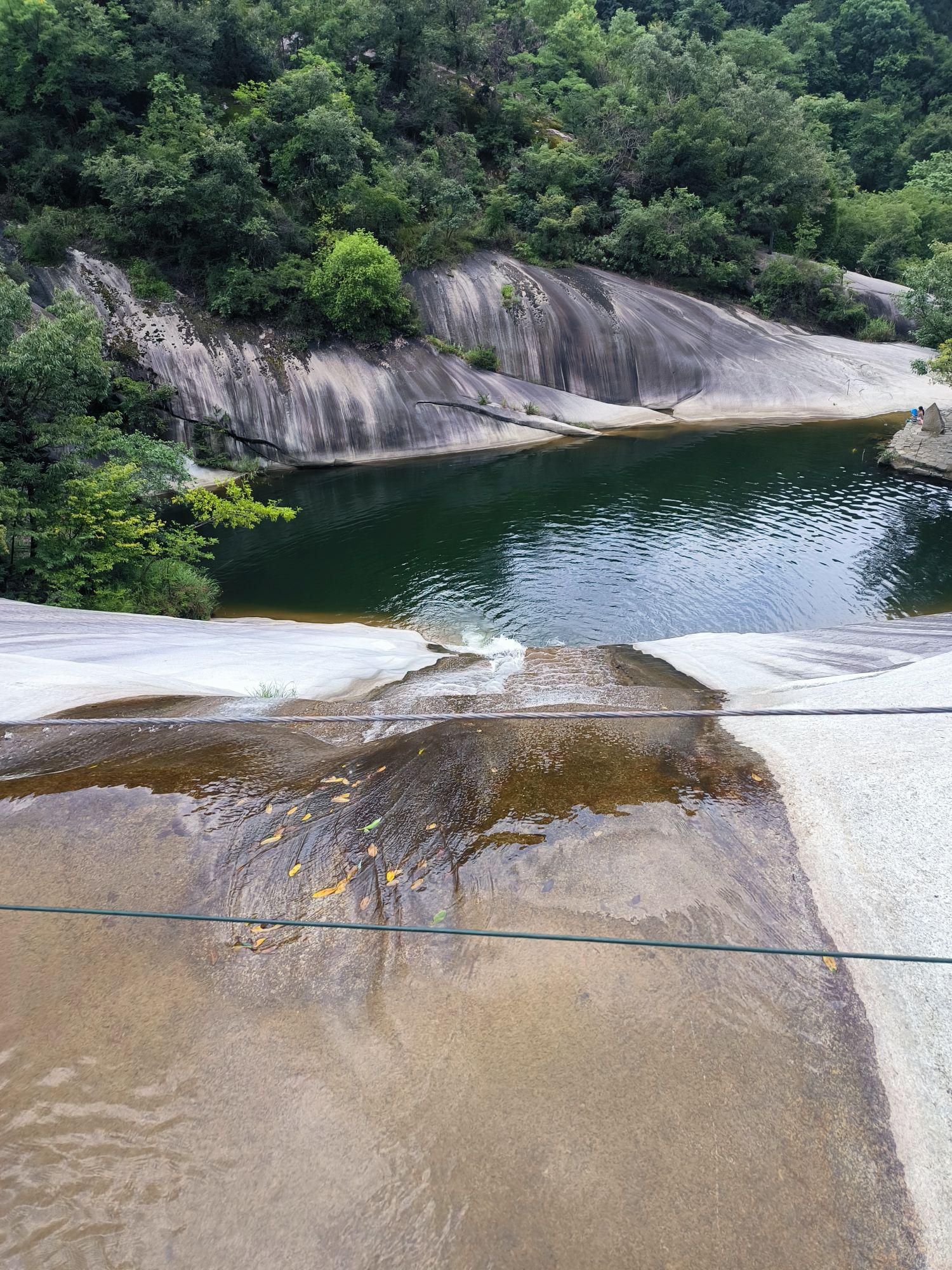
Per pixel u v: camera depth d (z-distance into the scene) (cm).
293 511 2239
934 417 3148
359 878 466
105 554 1819
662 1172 314
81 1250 294
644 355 4325
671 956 407
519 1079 351
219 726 714
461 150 4781
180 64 3975
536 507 2911
